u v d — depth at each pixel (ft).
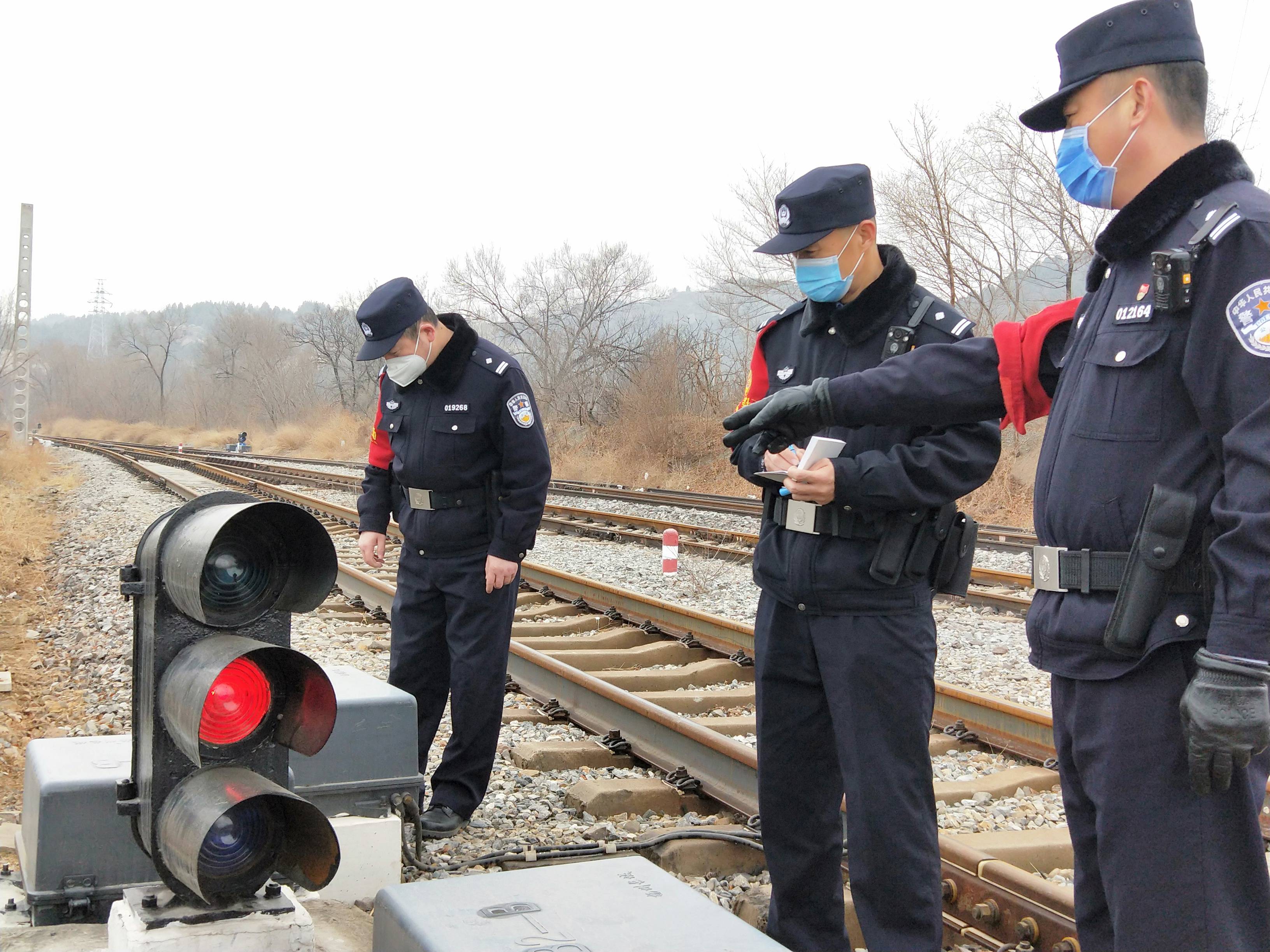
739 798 13.55
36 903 8.91
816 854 9.67
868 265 9.16
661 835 12.34
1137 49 6.67
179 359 485.15
